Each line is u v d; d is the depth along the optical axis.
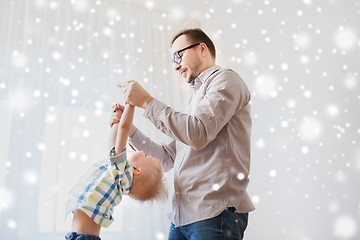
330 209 1.47
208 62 1.27
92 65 2.33
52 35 2.31
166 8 2.79
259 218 1.93
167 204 2.06
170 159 1.31
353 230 1.35
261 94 2.03
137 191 1.17
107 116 2.20
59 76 2.21
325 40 1.62
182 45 1.26
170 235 1.11
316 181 1.57
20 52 2.17
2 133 1.95
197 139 0.91
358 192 1.34
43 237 1.83
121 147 1.09
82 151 2.06
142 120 2.24
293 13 1.87
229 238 0.91
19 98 2.03
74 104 2.15
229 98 0.99
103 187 1.05
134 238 1.98
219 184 0.96
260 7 2.17
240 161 1.02
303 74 1.73
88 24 2.43
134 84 1.02
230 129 1.03
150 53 2.56
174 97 2.52
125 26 2.57
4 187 1.83
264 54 2.06
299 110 1.72
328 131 1.53
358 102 1.39
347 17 1.51
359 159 1.36
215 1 2.75
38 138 1.99
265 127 1.96
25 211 1.83
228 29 2.51
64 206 1.90
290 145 1.75
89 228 1.01
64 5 2.42
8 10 2.25
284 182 1.77
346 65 1.48
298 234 1.63
